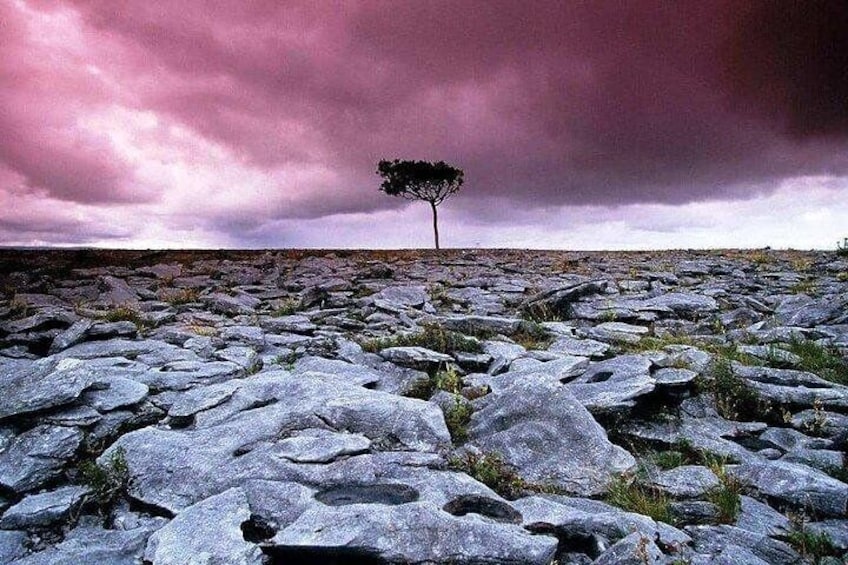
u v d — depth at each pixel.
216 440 6.80
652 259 32.53
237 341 12.77
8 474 6.25
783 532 5.36
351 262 31.39
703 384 9.12
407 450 6.84
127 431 7.51
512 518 5.25
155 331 13.61
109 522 5.69
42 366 8.30
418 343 11.70
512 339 13.34
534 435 7.04
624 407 8.00
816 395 8.82
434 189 60.34
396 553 4.50
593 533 4.97
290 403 7.75
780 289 20.34
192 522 4.95
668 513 5.62
